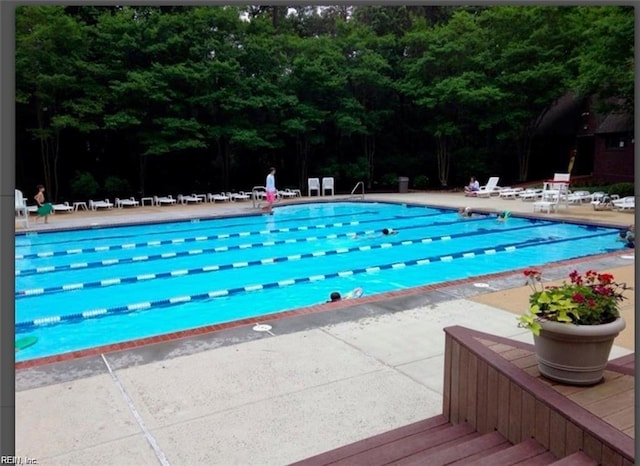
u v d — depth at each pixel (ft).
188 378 12.66
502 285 21.03
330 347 14.65
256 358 13.88
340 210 57.36
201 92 65.98
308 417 10.80
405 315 17.39
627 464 6.73
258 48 68.80
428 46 73.67
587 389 8.59
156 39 63.77
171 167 73.46
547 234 40.83
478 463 7.86
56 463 9.16
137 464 9.16
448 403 10.66
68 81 56.13
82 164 67.62
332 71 72.33
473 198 62.59
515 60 69.87
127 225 44.70
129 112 61.46
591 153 77.61
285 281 29.01
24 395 11.75
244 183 78.38
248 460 9.29
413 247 37.78
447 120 76.84
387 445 9.46
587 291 9.12
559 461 7.31
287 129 70.74
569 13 66.85
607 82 52.11
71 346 20.33
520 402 8.76
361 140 80.79
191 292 27.27
